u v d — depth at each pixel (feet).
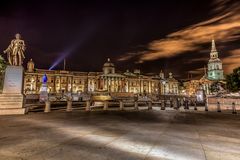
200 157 18.22
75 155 17.72
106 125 36.42
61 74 454.81
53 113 55.42
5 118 41.50
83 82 477.77
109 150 19.61
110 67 502.38
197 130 33.32
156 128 34.35
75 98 159.53
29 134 26.35
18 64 55.88
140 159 17.08
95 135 26.89
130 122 41.52
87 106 70.64
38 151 18.69
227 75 190.80
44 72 445.78
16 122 36.58
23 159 16.35
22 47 57.11
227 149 21.36
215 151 20.42
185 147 21.67
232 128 36.14
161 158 17.54
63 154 17.92
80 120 42.75
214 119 50.29
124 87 494.59
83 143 22.17
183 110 80.07
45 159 16.44
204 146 22.39
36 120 40.29
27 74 426.51
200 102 123.24
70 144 21.57
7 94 50.65
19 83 53.72
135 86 525.34
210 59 507.30
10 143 21.43
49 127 32.32
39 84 432.25
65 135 26.32
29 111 58.49
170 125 38.58
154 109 83.41
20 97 51.80
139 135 27.71
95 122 40.16
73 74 469.16
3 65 146.61
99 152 18.86
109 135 27.20
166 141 24.36
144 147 21.15
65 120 41.86
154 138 25.96
